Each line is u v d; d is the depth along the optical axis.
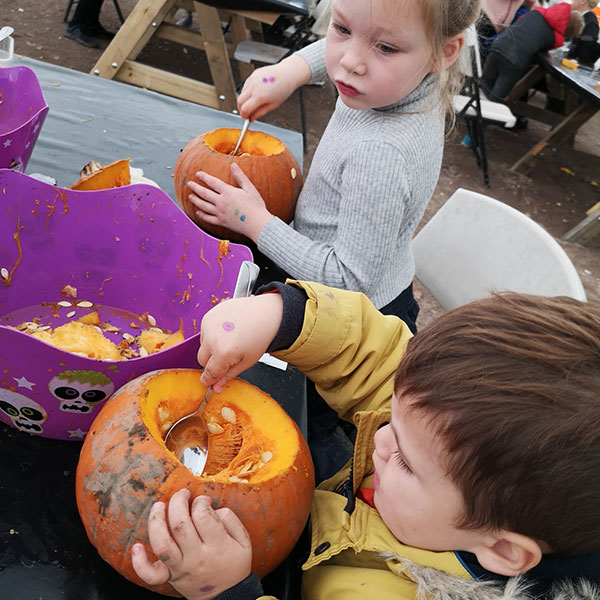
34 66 1.39
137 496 0.50
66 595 0.53
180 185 1.07
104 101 1.35
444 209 1.35
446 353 0.50
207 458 0.61
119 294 0.84
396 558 0.59
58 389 0.58
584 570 0.56
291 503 0.55
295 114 3.48
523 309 0.51
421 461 0.51
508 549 0.52
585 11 3.91
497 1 3.67
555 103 4.29
